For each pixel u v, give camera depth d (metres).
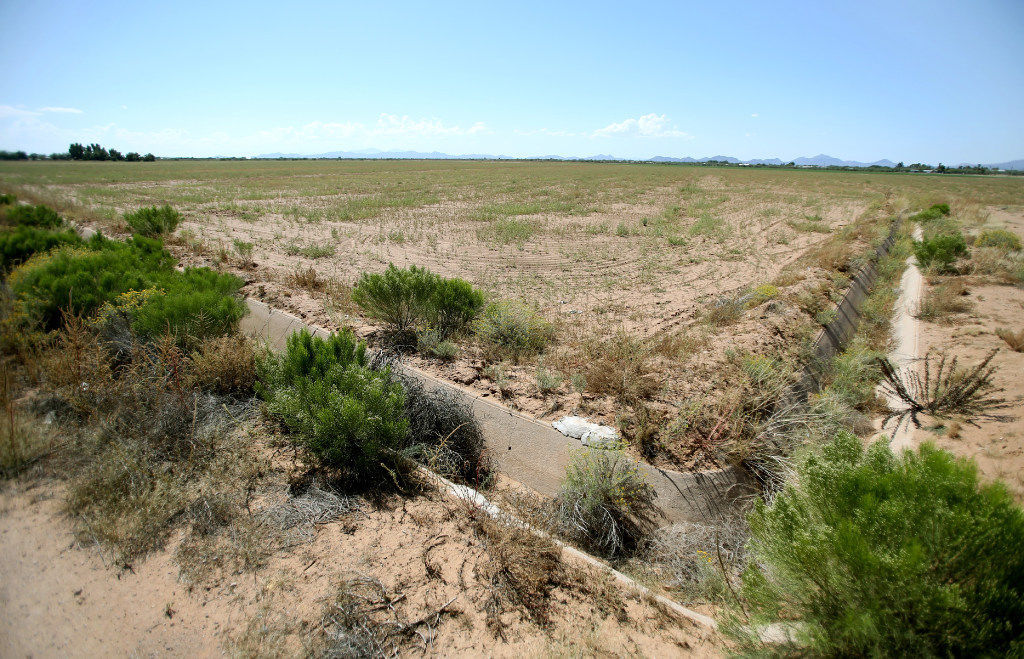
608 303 10.98
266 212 24.78
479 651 2.90
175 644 2.83
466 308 8.05
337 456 4.42
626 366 6.42
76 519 3.75
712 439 5.17
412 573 3.44
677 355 7.23
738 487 4.89
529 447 5.36
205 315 6.52
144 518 3.75
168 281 7.83
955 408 6.50
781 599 2.93
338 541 3.73
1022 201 37.06
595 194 38.22
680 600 3.73
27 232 11.23
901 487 2.84
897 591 2.42
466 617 3.12
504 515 4.14
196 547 3.56
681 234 20.55
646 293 11.91
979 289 11.98
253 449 4.82
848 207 31.92
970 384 6.91
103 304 6.89
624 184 48.88
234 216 23.42
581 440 5.10
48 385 5.30
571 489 4.60
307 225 21.23
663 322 9.56
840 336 9.52
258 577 3.33
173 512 3.86
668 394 5.97
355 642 2.86
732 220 25.23
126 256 9.23
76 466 4.27
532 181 50.88
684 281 13.13
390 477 4.65
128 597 3.14
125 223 17.56
